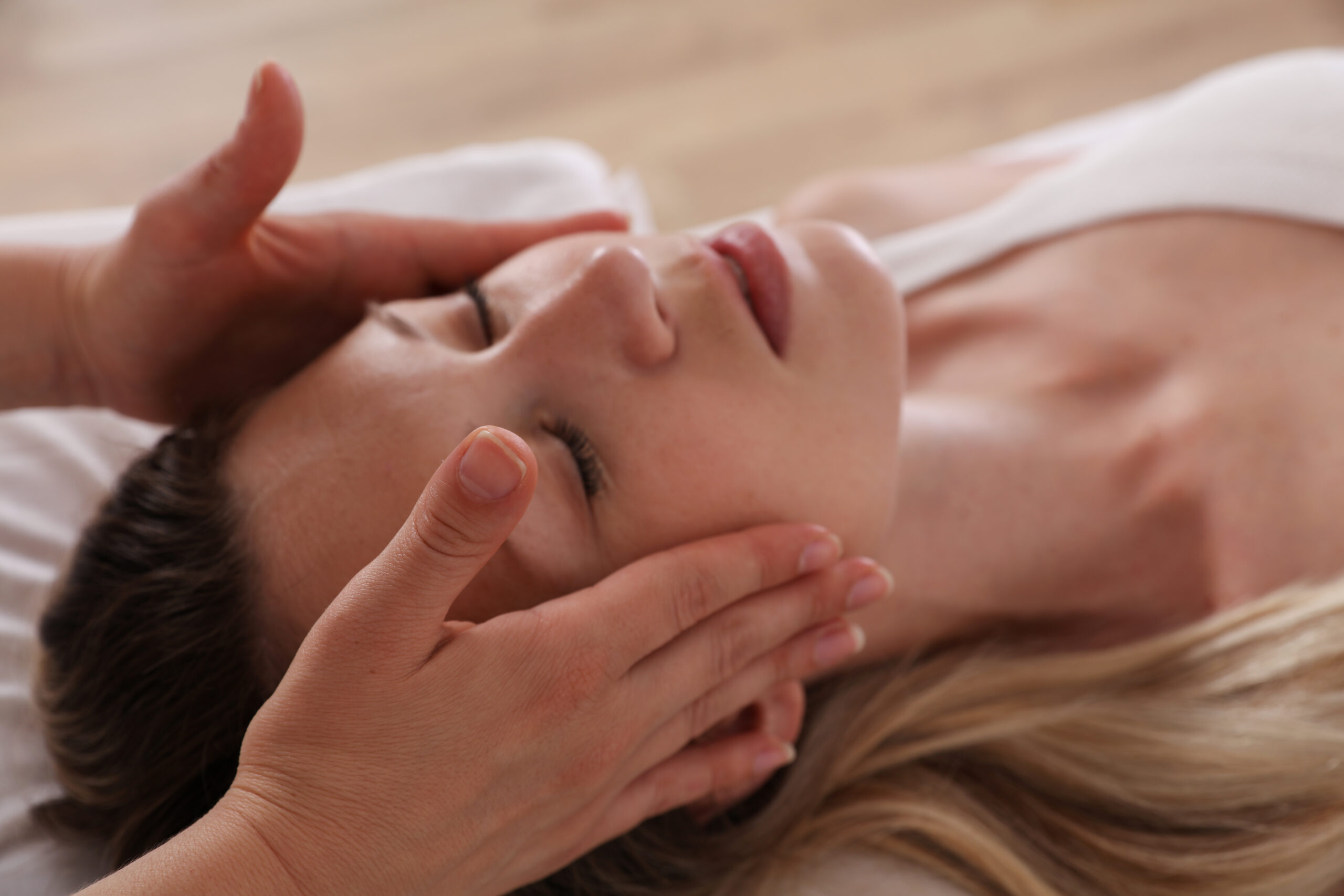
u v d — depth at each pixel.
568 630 0.65
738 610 0.73
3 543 1.08
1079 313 1.13
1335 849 0.86
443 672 0.61
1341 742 0.88
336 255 0.97
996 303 1.18
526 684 0.64
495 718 0.63
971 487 1.01
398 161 2.04
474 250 1.02
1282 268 1.04
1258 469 0.99
